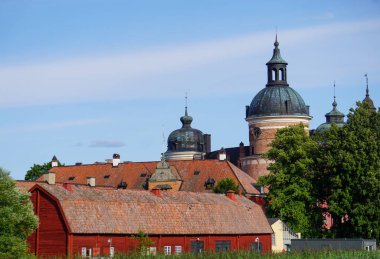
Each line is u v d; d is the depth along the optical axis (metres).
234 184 174.00
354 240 116.44
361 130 141.25
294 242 119.38
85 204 113.00
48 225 111.19
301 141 148.75
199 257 91.19
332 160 140.38
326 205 150.00
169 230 118.00
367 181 135.62
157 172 191.50
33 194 112.75
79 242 109.94
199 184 188.75
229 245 125.19
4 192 100.00
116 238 113.31
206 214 124.56
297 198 143.88
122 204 116.81
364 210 136.12
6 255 97.31
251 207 133.88
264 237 132.00
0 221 97.69
